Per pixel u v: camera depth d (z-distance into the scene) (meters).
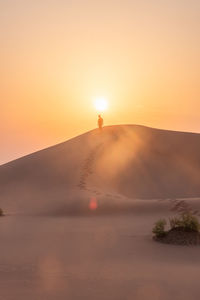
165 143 90.94
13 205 55.41
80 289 12.46
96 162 77.38
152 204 46.12
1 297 11.20
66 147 88.38
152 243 24.34
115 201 48.28
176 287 12.96
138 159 81.12
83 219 40.12
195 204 45.53
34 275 14.60
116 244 23.84
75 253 20.58
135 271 15.79
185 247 23.05
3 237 26.56
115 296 11.72
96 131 99.38
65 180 69.06
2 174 77.56
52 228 32.00
